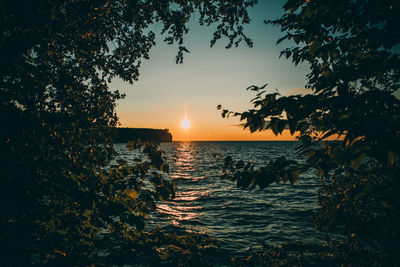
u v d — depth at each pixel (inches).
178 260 102.1
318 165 77.4
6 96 108.8
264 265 162.1
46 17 90.1
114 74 217.5
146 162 129.5
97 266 91.0
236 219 558.6
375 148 54.0
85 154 133.5
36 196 95.2
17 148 100.7
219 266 325.4
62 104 145.9
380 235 100.5
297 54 109.7
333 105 72.4
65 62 162.1
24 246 83.4
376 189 74.2
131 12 167.3
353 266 124.0
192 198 781.9
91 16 135.5
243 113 81.6
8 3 73.7
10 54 101.7
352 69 68.6
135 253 105.8
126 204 119.3
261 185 76.0
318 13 73.8
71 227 103.1
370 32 73.0
